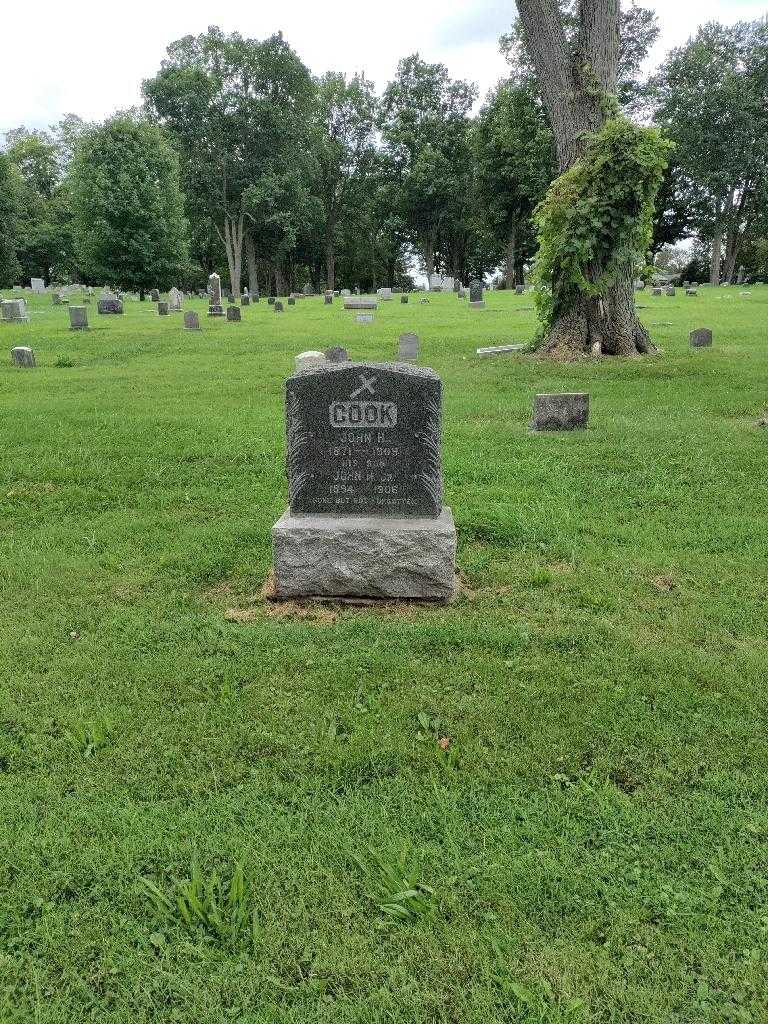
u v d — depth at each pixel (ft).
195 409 39.24
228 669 14.52
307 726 12.82
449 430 34.12
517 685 13.93
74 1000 8.20
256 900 9.32
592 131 49.57
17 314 92.32
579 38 49.85
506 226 219.00
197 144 199.00
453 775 11.52
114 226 147.13
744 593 17.71
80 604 17.63
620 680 13.99
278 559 17.26
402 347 58.95
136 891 9.42
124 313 112.47
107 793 11.32
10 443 31.94
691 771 11.61
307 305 138.82
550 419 33.73
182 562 19.90
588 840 10.28
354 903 9.32
